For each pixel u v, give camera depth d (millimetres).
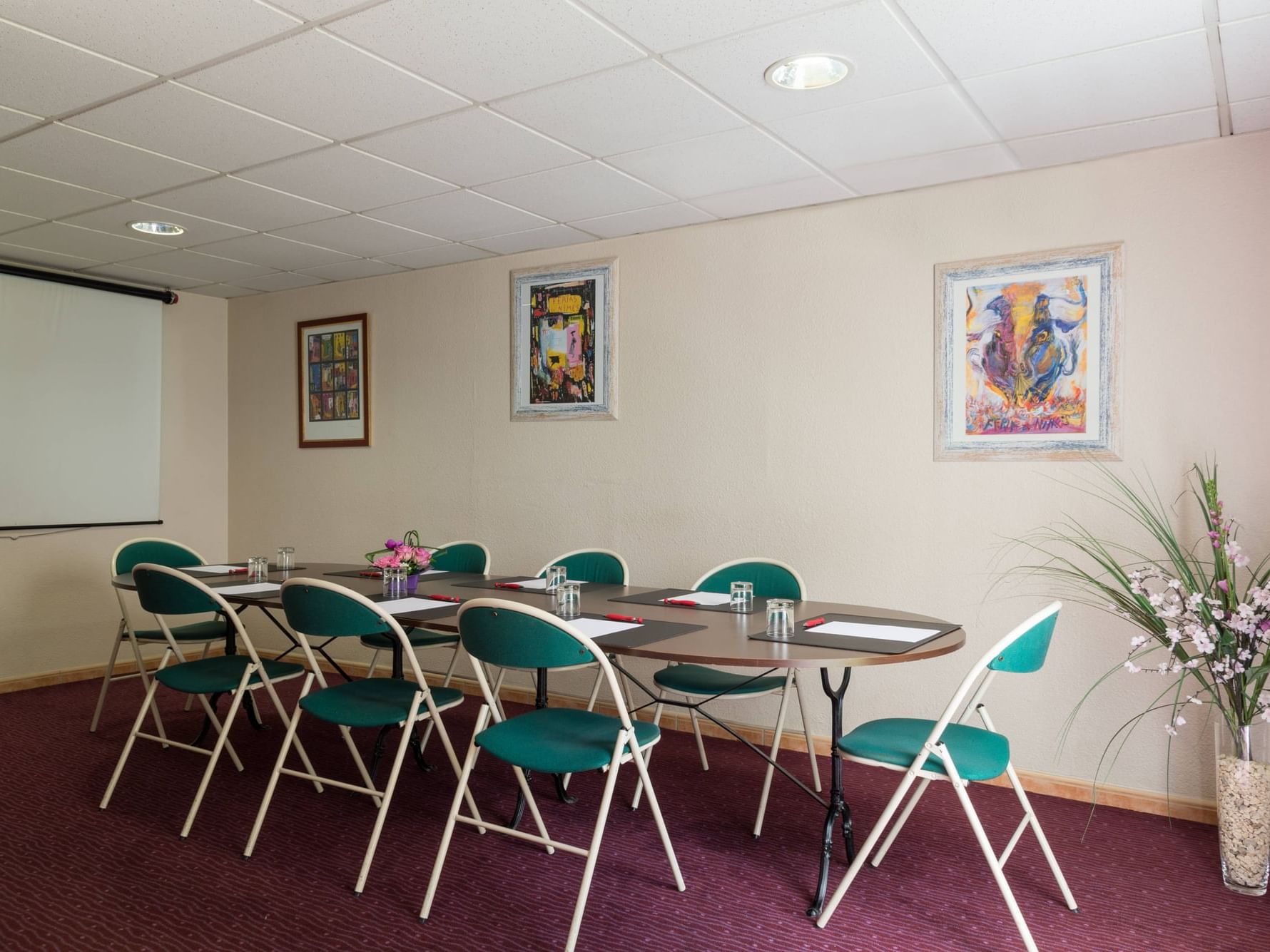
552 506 5172
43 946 2486
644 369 4844
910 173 3871
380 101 3131
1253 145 3393
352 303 6031
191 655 6371
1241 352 3422
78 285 5793
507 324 5336
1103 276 3666
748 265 4520
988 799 3695
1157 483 3572
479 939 2527
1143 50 2738
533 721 2881
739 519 4551
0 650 5496
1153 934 2576
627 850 3145
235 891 2818
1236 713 2855
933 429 4043
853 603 4242
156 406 6258
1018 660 2445
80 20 2572
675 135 3449
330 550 6152
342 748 4336
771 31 2650
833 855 3113
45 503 5684
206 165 3785
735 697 3398
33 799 3621
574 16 2564
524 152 3627
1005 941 2529
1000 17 2553
